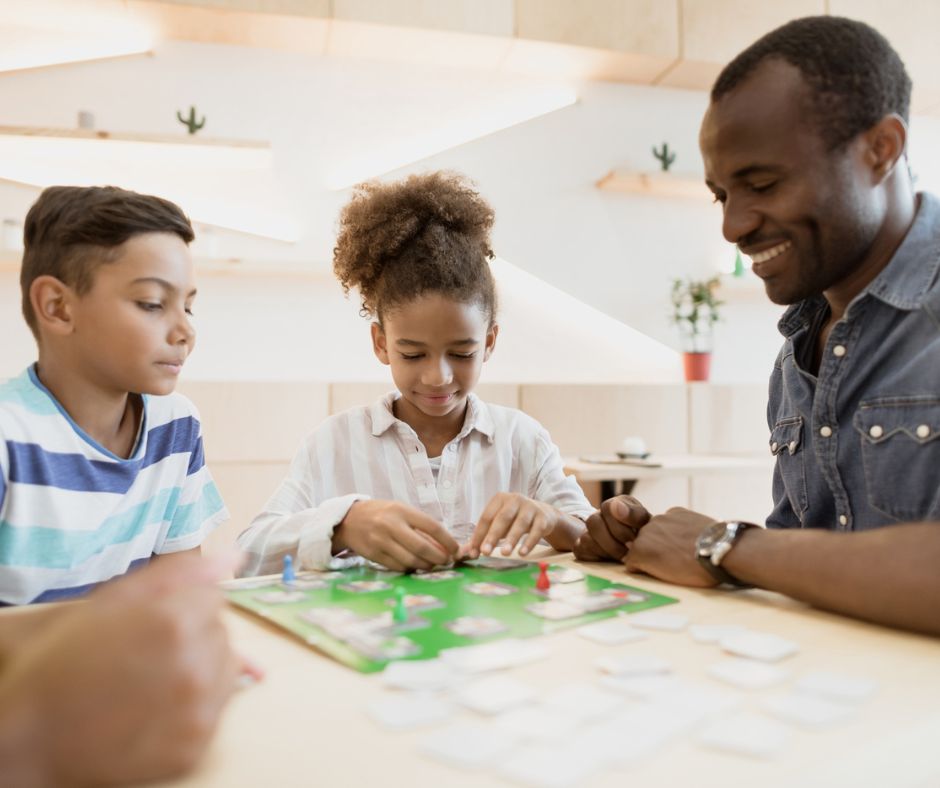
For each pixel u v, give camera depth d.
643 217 2.69
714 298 2.77
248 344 2.35
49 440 0.78
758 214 0.64
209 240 2.27
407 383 1.02
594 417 2.55
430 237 1.01
